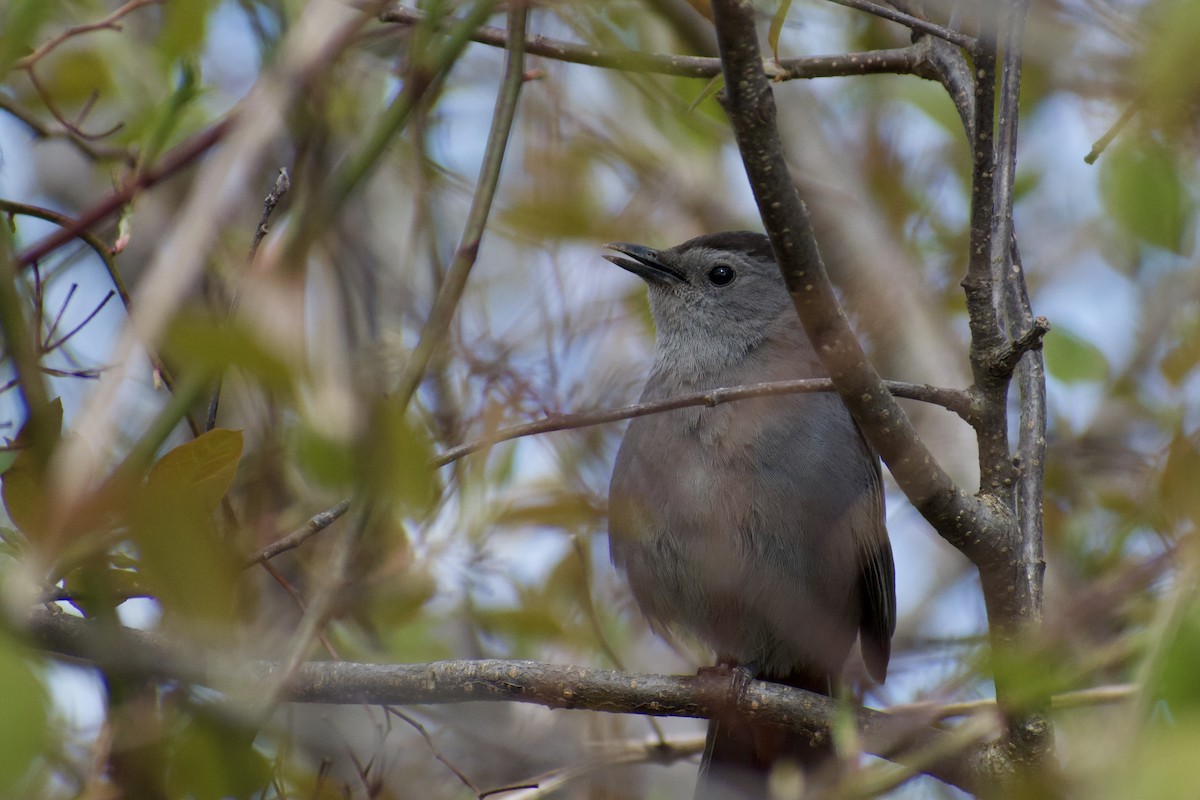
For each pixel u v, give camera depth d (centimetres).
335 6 597
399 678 783
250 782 618
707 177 1355
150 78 979
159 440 489
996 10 647
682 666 1225
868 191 1325
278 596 954
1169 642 411
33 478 505
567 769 954
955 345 1298
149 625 744
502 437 671
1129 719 399
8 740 341
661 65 838
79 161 1118
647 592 1047
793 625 1025
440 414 945
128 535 462
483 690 793
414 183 1095
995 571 708
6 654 356
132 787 604
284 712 775
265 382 371
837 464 1020
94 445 488
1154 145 709
